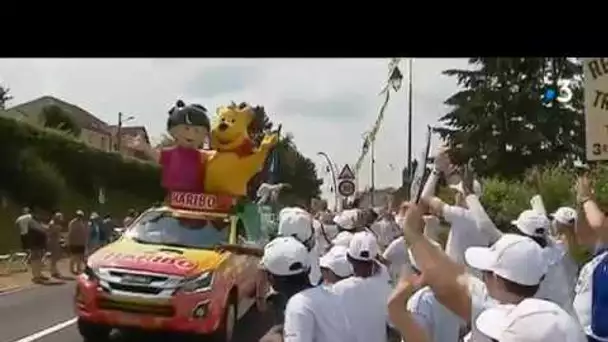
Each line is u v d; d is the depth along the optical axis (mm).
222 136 11344
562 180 17922
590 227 5371
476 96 37812
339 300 4359
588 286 5211
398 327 3805
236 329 10906
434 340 4734
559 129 36469
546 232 5688
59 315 12992
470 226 5051
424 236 3791
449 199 5219
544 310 3150
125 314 9328
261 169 12172
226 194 11375
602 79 5195
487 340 3373
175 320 9258
